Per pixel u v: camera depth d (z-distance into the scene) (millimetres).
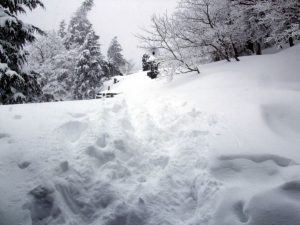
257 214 2463
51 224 2594
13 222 2498
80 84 27828
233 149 3496
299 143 3543
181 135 4266
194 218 2762
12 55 11141
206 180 3111
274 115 4422
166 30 10023
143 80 24156
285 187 2670
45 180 2934
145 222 2756
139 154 3846
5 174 3016
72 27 35750
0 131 4074
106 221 2674
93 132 4055
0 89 10656
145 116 4957
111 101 6176
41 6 12188
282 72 6699
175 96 6430
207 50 10391
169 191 3152
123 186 3205
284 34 7000
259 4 7461
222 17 10211
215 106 5215
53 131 4098
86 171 3262
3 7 11344
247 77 6922
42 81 24453
